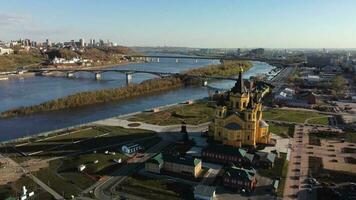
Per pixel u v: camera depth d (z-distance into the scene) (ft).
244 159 413.59
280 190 353.10
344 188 356.18
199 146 486.79
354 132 559.79
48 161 428.56
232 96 479.41
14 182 366.22
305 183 369.91
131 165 418.72
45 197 335.67
